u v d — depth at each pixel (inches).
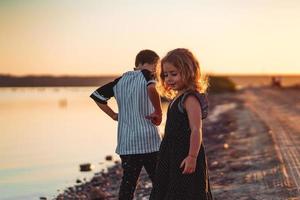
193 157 200.4
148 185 435.8
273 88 3599.9
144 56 272.7
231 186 381.7
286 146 577.9
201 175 206.7
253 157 515.5
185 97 204.8
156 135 268.8
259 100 2047.2
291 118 1046.4
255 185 377.7
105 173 573.6
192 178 205.3
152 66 272.8
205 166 209.0
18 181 533.6
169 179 209.8
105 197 414.0
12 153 776.9
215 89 2957.7
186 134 206.4
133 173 268.4
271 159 488.4
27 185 508.7
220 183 397.1
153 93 264.2
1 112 2028.8
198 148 200.8
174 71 206.1
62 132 1143.0
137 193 402.0
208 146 665.0
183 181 205.3
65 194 449.7
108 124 1380.4
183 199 205.3
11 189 489.1
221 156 547.5
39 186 502.0
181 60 205.2
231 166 467.5
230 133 820.6
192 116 202.7
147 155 267.0
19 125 1365.7
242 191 360.8
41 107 2508.6
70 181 529.7
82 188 478.9
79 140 966.4
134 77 269.4
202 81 209.2
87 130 1192.2
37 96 4990.2
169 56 207.0
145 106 266.8
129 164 268.4
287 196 336.8
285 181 383.2
